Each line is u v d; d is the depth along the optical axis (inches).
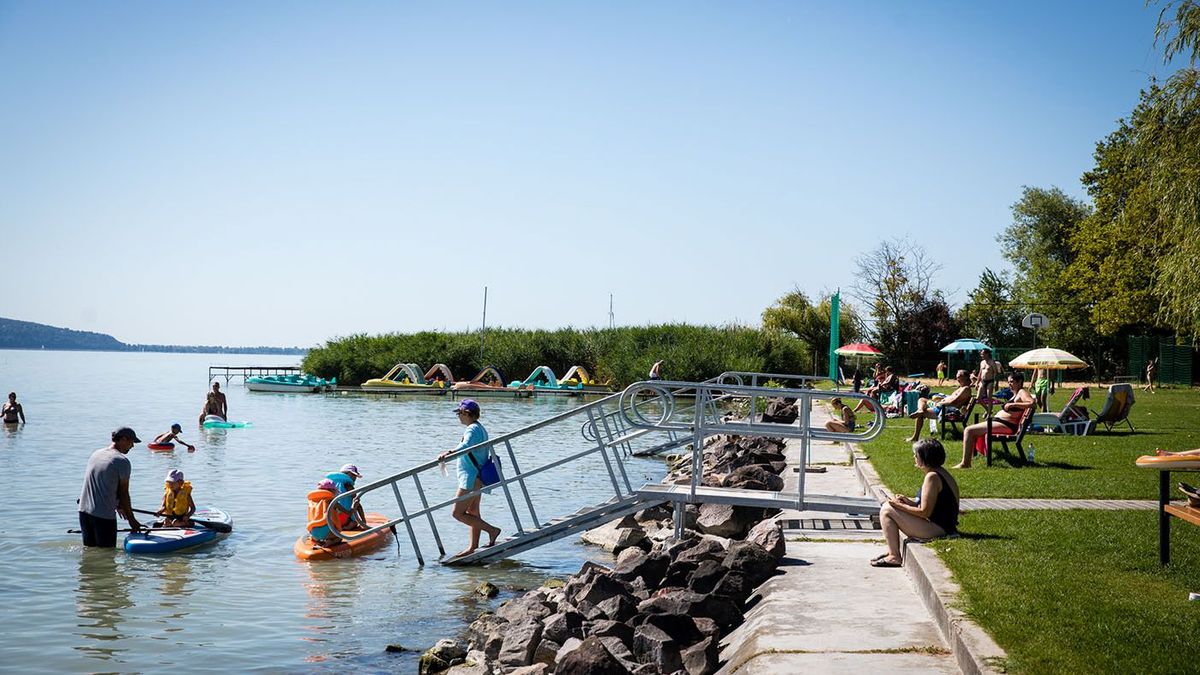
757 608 328.8
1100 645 239.9
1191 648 237.3
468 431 548.4
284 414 1776.6
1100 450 727.7
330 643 402.0
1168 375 2075.5
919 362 2591.0
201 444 1219.9
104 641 402.3
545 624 357.4
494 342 2684.5
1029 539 372.2
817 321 2714.1
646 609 346.6
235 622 430.6
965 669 242.1
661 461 1050.7
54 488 817.5
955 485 383.6
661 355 2237.9
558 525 531.5
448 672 353.1
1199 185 848.9
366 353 2741.1
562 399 2230.6
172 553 568.4
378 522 643.5
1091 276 2185.0
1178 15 854.5
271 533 631.2
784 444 879.1
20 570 522.3
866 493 571.5
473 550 543.2
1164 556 328.5
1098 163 2258.9
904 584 346.9
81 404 2048.5
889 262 2620.6
